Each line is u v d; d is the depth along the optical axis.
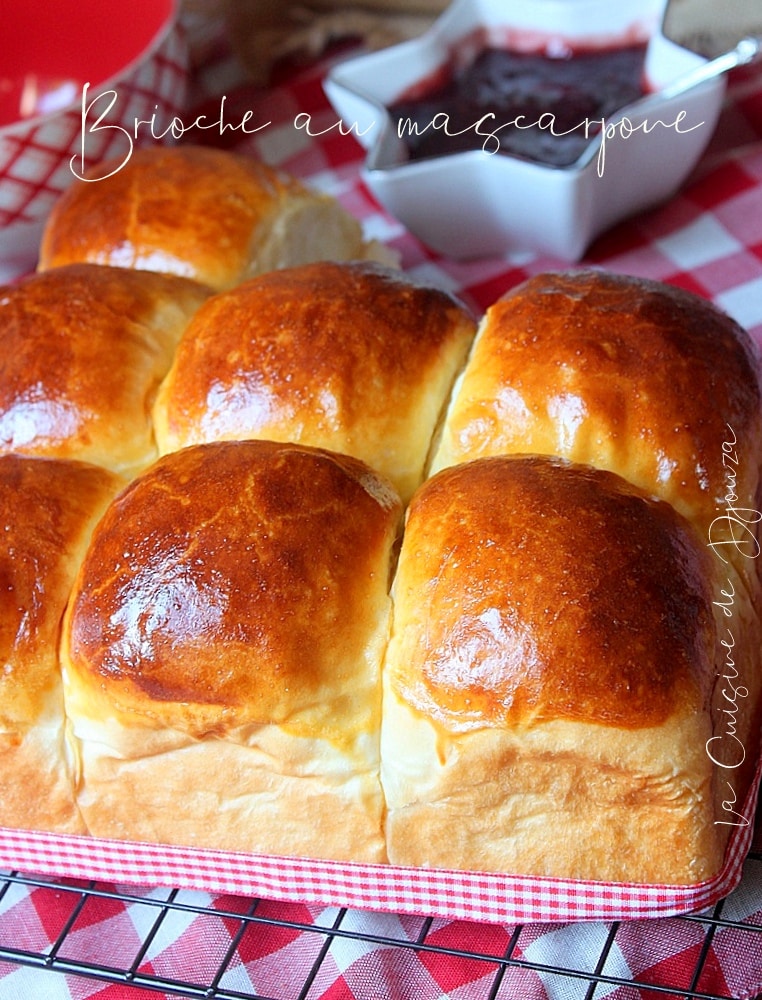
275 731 0.28
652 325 0.32
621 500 0.29
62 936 0.30
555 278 0.34
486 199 0.44
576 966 0.29
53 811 0.31
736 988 0.28
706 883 0.27
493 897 0.29
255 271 0.40
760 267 0.44
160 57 0.48
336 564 0.29
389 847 0.29
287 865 0.30
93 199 0.40
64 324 0.34
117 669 0.29
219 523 0.29
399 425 0.32
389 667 0.28
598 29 0.47
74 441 0.33
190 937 0.30
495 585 0.27
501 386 0.32
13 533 0.31
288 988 0.29
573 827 0.28
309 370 0.32
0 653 0.30
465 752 0.28
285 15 0.58
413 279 0.35
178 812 0.30
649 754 0.27
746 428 0.31
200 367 0.33
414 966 0.29
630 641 0.27
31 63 0.53
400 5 0.57
